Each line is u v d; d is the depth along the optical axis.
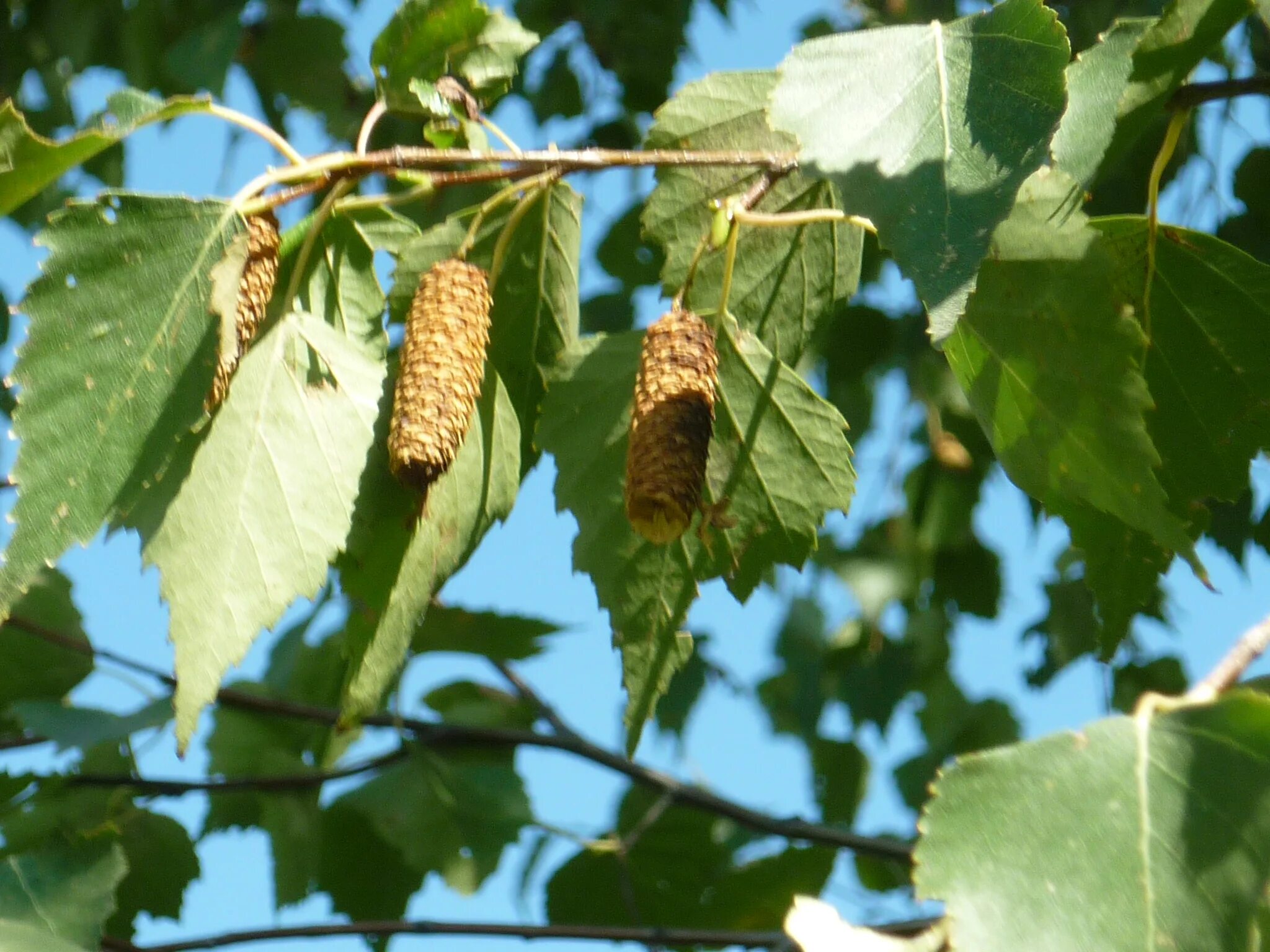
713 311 0.61
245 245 0.58
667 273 0.61
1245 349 0.60
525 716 0.86
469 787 0.77
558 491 0.60
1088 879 0.56
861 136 0.57
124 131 0.57
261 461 0.58
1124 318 0.57
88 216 0.57
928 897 0.56
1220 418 0.60
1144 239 0.59
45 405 0.57
